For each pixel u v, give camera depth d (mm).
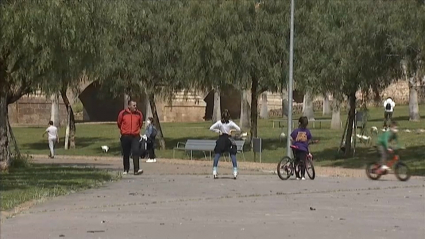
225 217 50688
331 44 125938
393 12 111500
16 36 76500
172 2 150750
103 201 60094
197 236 42312
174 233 43438
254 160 133875
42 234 43000
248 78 140875
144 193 66938
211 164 119688
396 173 83750
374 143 151000
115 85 151125
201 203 59312
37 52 82562
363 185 76625
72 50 83625
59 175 88062
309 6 139125
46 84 93750
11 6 73938
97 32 88250
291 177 87000
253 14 140500
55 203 58469
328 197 64438
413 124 185250
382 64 117250
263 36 139375
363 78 121812
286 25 139000
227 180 82625
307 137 85438
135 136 91812
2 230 44500
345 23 127500
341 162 128125
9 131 109562
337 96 132875
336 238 41719
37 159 135875
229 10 138625
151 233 43406
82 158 140375
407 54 113438
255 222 48219
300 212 53656
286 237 42000
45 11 75438
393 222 48719
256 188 72500
